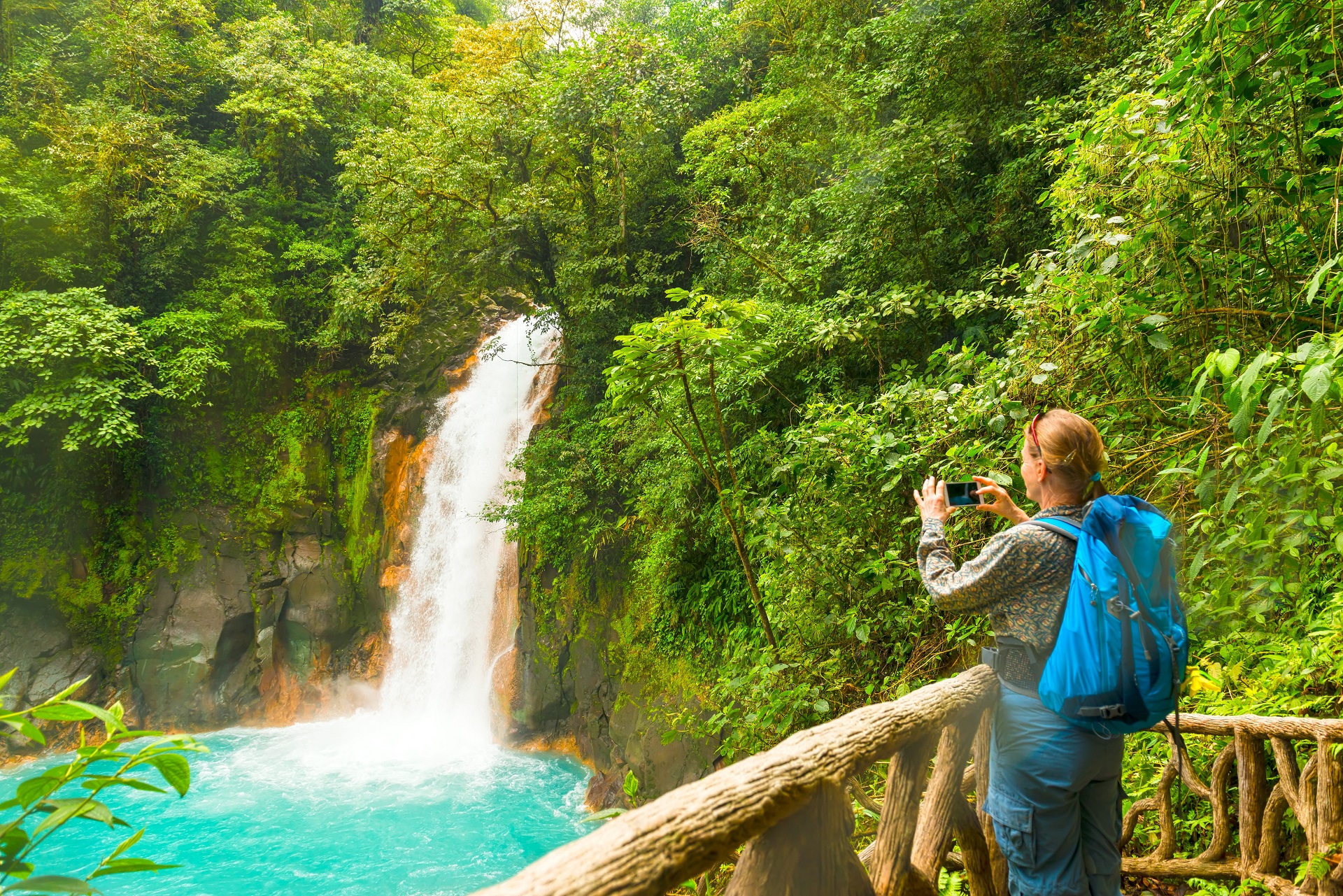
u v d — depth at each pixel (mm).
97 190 19234
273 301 20953
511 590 16875
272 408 20375
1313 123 3164
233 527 19016
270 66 20875
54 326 16922
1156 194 3709
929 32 9664
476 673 17250
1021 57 9430
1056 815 1758
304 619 18984
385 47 26844
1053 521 1798
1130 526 1691
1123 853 3566
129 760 1035
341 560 19516
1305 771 2693
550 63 15844
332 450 20328
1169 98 3867
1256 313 3457
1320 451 2898
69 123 19375
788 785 1239
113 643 17797
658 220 15648
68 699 993
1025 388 4562
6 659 16859
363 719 18281
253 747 16578
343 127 22766
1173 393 4129
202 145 23172
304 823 12859
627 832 961
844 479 6031
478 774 14734
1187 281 3848
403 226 15805
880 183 9406
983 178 9547
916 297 8922
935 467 5016
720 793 1120
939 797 2029
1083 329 4141
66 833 12656
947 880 3090
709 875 2797
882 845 1779
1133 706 1580
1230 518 3373
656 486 11969
